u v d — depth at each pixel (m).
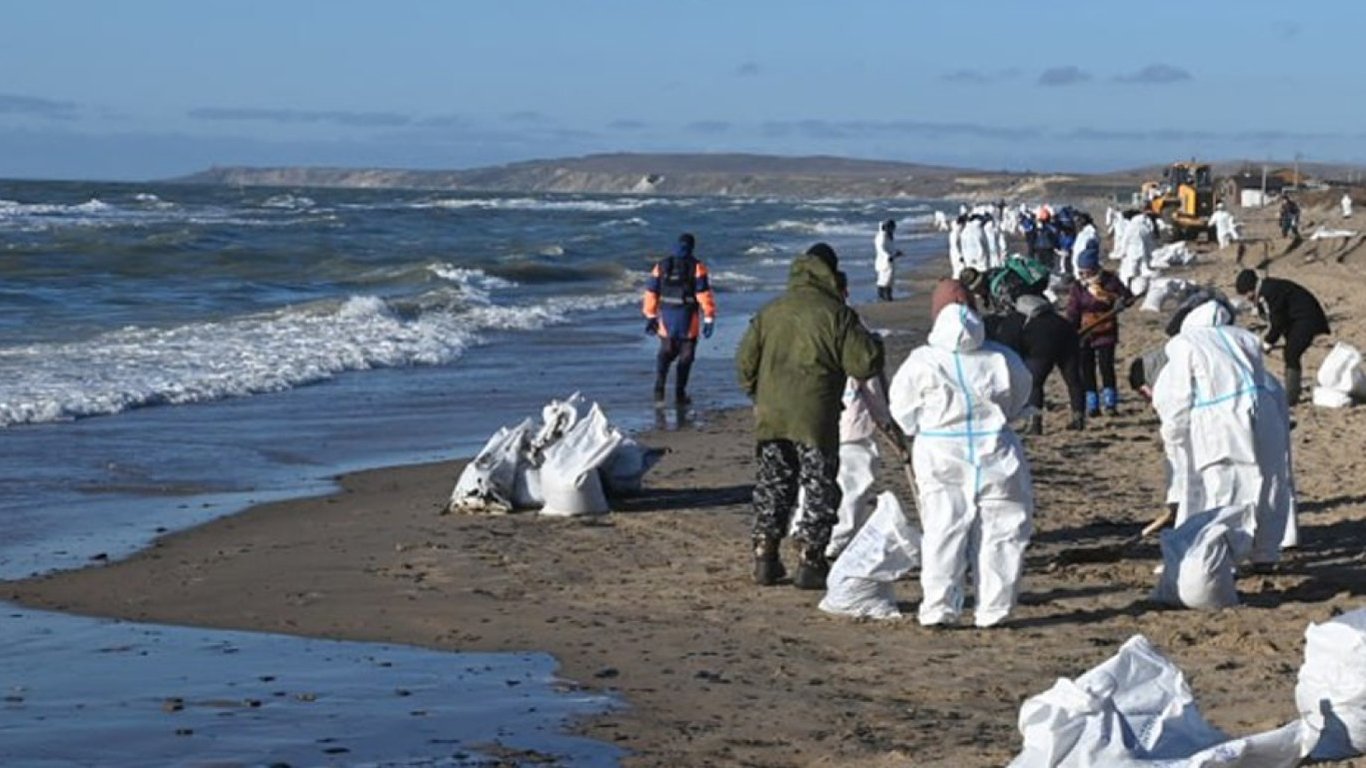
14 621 12.36
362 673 10.83
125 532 15.94
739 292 53.00
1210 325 13.52
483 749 9.12
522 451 17.14
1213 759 7.12
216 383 26.62
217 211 114.06
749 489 18.11
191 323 36.66
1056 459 20.16
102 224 83.25
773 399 13.45
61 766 8.68
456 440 22.28
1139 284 43.41
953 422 12.01
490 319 40.66
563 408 17.33
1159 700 7.50
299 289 50.59
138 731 9.35
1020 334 22.06
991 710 10.03
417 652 11.46
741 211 174.75
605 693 10.37
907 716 9.89
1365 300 42.03
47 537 15.67
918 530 14.14
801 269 13.63
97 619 12.47
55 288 47.25
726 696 10.32
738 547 15.14
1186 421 13.44
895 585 13.44
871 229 119.38
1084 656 11.33
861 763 8.88
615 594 13.31
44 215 96.38
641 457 17.70
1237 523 12.95
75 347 30.83
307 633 12.05
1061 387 26.73
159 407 24.64
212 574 14.08
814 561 13.38
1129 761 7.16
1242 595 13.05
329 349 31.78
